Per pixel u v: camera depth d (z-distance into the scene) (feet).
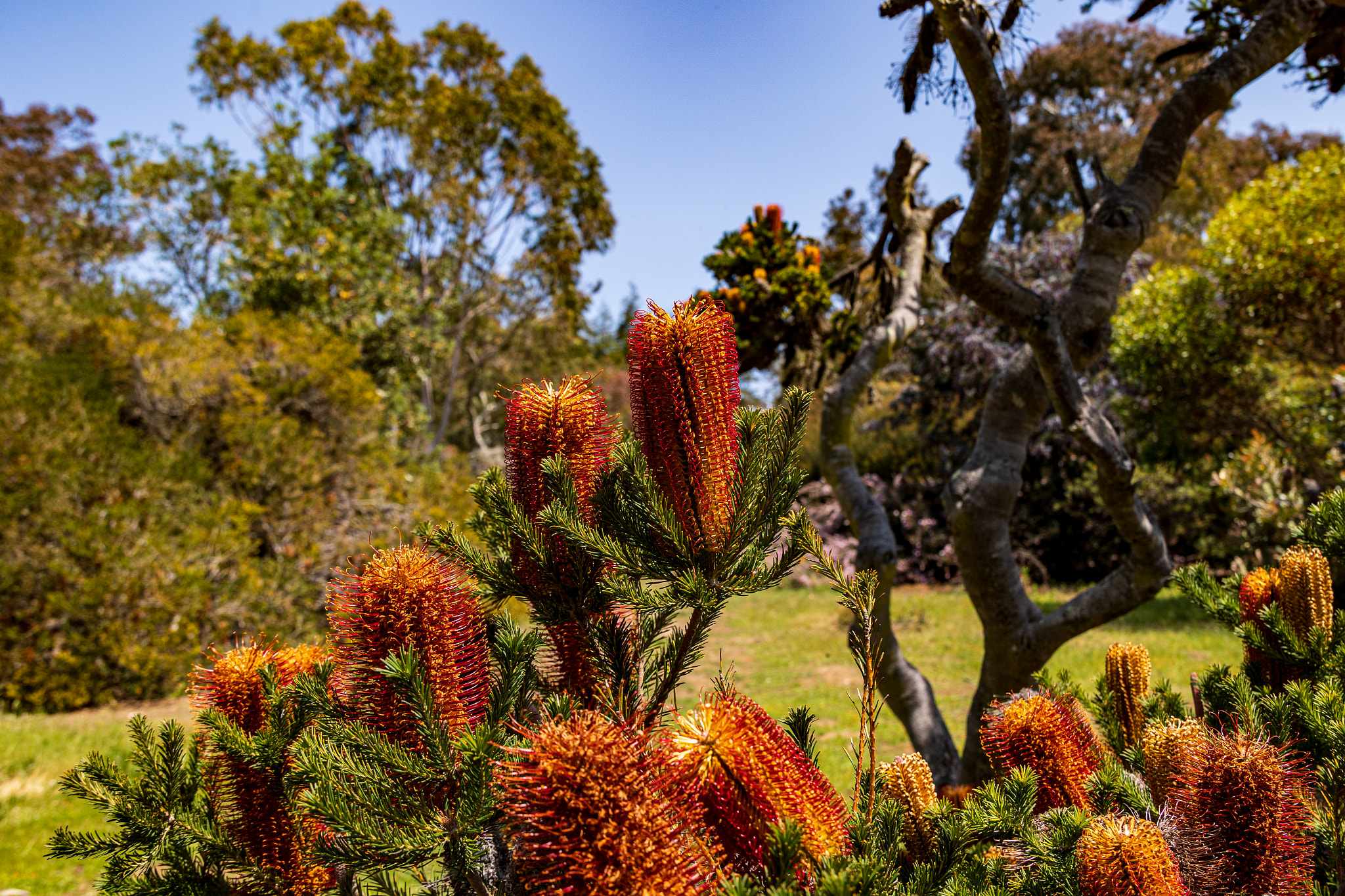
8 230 51.88
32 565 29.17
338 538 37.01
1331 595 5.93
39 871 14.80
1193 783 4.11
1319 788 4.58
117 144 67.62
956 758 11.30
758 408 4.57
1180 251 59.41
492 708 4.17
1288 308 32.71
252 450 36.63
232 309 60.95
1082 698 6.32
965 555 10.84
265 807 4.34
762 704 26.68
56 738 22.89
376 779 3.71
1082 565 47.96
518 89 74.13
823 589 53.42
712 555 4.37
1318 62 13.28
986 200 9.34
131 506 30.86
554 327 87.15
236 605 31.42
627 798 2.97
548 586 4.66
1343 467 30.81
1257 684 6.15
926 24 10.18
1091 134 79.30
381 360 57.88
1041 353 9.94
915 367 50.70
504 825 3.77
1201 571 6.55
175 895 4.28
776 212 14.98
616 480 4.67
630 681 4.69
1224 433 36.29
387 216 59.62
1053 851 4.09
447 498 42.45
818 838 3.44
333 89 70.54
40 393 34.68
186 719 25.36
